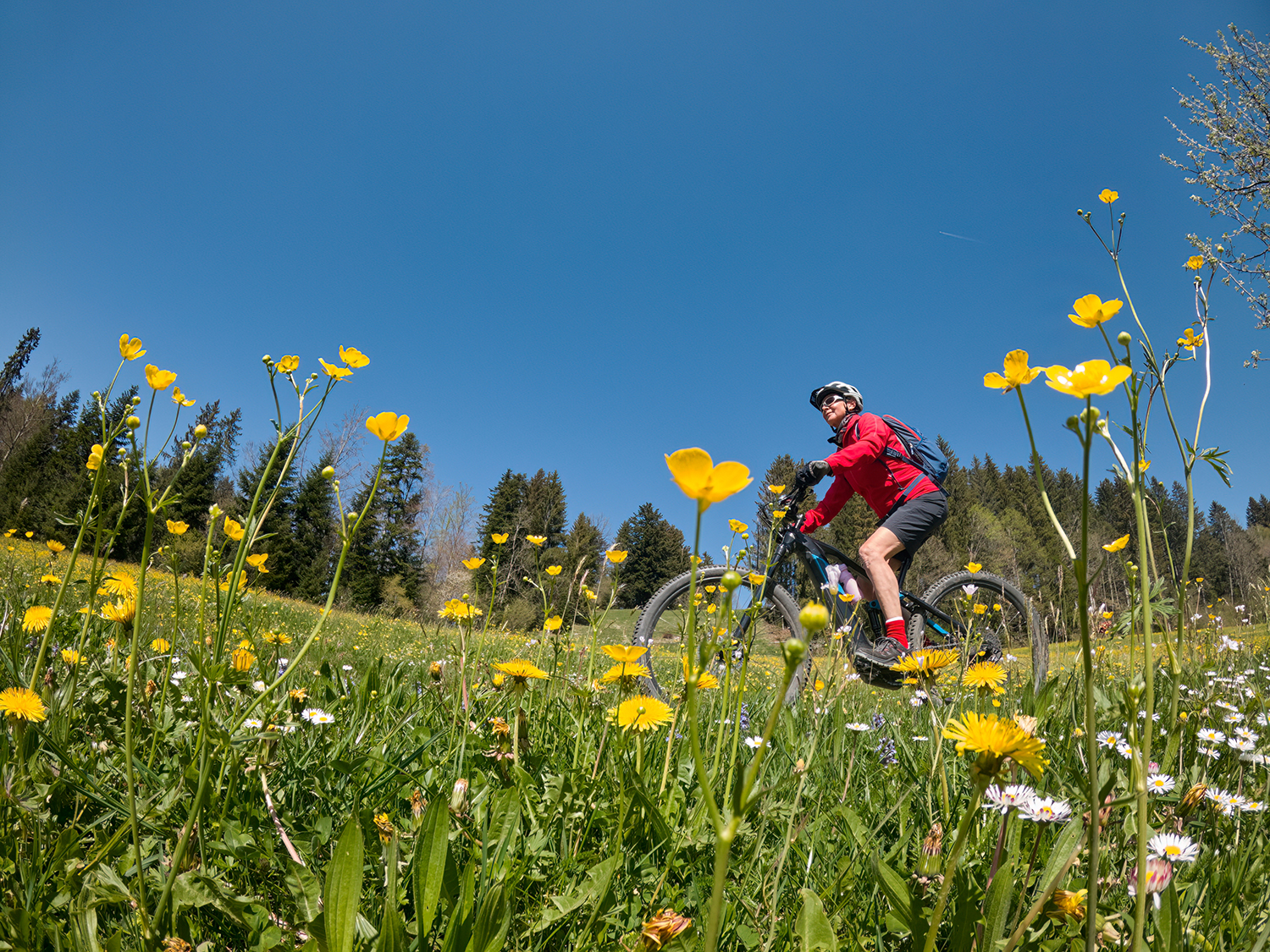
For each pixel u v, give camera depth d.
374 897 0.92
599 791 1.27
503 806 1.06
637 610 3.46
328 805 1.17
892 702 3.06
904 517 3.79
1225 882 1.07
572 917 0.95
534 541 1.88
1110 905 0.88
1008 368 0.66
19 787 0.98
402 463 37.81
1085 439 0.57
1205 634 3.49
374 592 35.25
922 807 1.36
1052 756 1.44
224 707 1.19
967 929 0.79
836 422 4.28
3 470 34.00
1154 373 0.81
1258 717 2.03
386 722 1.76
